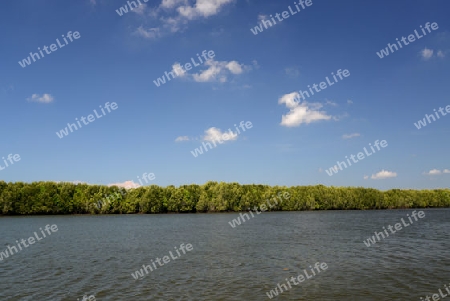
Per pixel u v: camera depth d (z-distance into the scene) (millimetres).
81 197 151625
